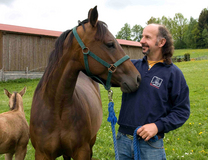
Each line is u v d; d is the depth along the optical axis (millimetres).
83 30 1581
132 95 1729
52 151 1749
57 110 1681
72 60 1628
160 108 1616
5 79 14305
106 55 1546
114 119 1687
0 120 2768
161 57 1747
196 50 54219
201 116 5254
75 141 1753
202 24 60625
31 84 13031
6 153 3059
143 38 1743
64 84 1646
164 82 1628
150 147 1648
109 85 1639
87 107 2039
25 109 6793
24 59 15141
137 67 1851
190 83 10578
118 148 1824
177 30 65625
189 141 3748
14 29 15094
